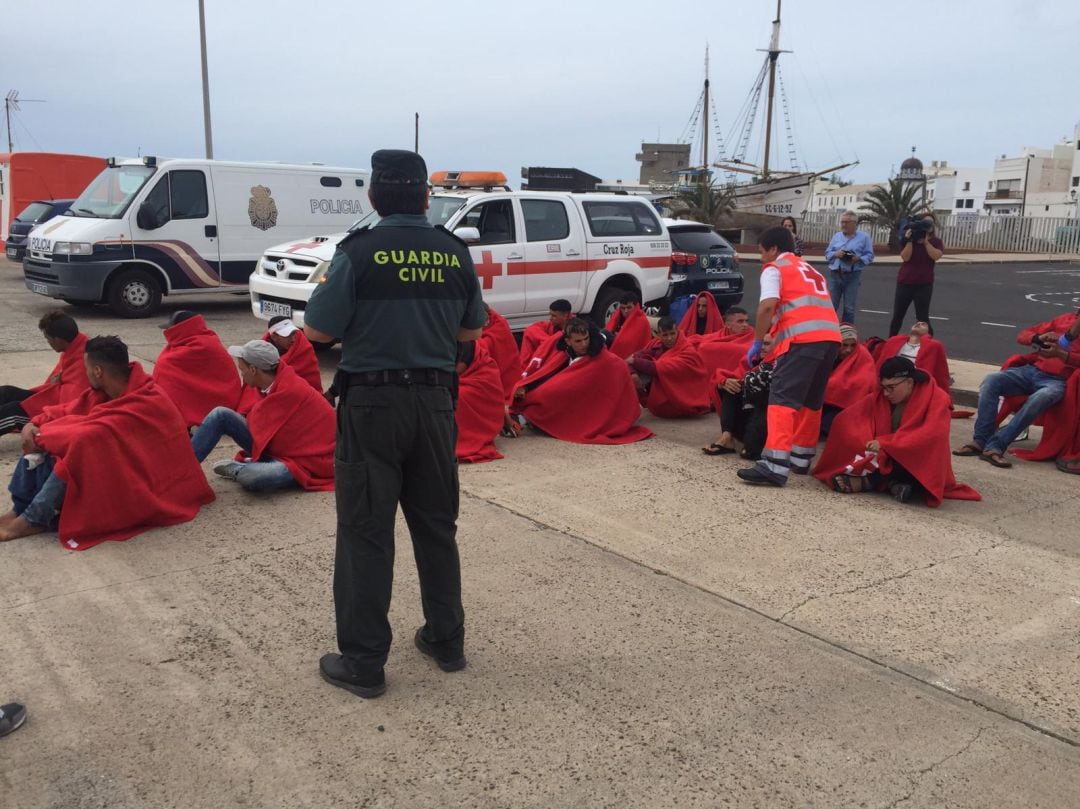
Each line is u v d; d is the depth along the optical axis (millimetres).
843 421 6336
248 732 3303
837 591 4637
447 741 3273
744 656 3945
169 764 3109
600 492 6180
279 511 5582
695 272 14055
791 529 5523
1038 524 5695
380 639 3523
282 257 11164
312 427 6000
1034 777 3160
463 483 6316
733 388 7051
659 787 3043
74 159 25266
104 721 3354
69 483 4918
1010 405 7277
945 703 3617
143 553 4902
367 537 3432
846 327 7297
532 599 4453
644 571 4836
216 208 14305
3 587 4457
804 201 42250
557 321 8391
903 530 5547
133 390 5246
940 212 60125
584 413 7684
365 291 3324
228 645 3932
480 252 10562
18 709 3318
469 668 3785
